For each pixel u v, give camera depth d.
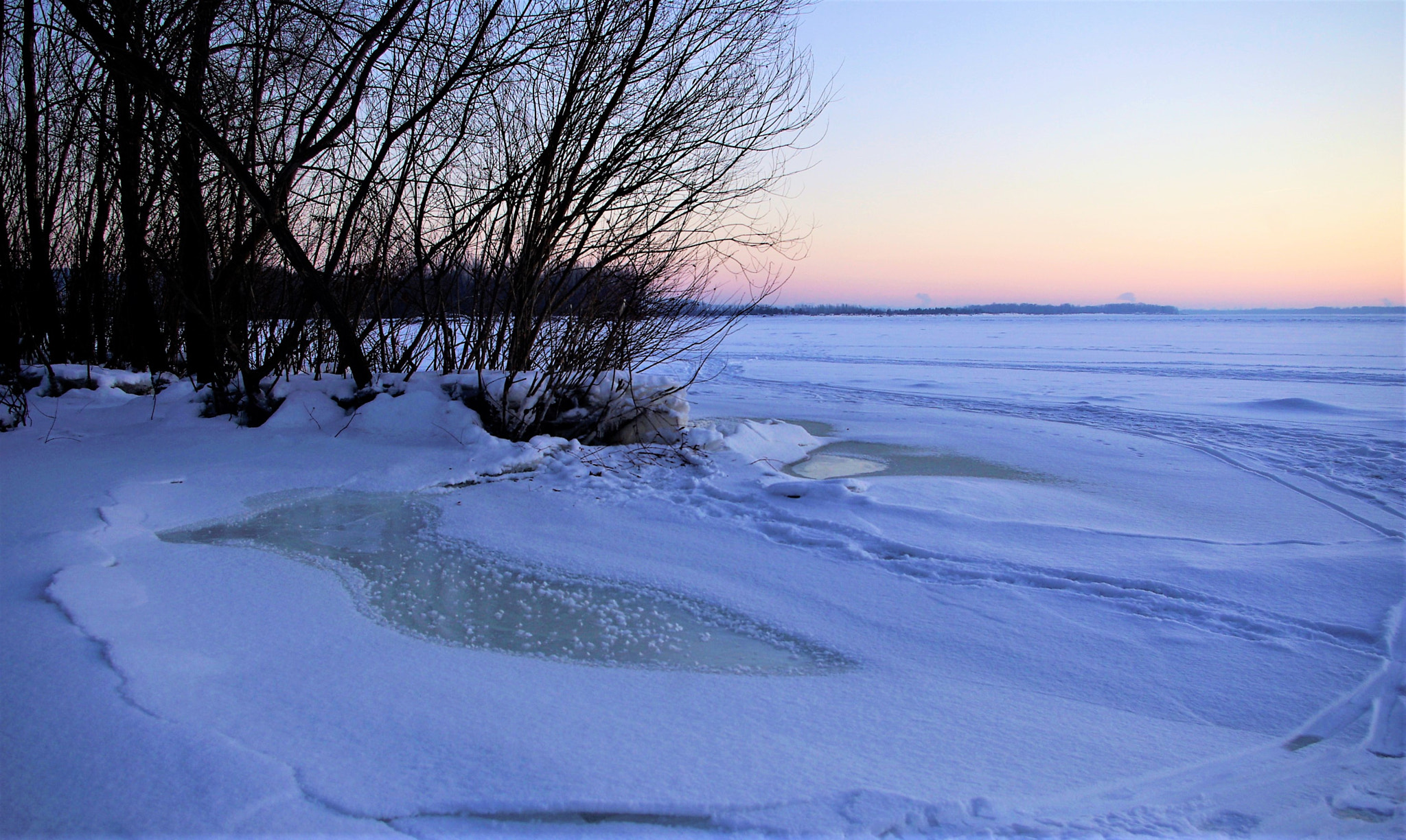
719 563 4.64
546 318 7.96
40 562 3.93
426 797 2.29
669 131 7.85
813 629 3.78
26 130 8.52
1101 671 3.39
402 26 7.30
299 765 2.40
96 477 5.77
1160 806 2.44
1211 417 11.69
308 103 7.78
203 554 4.44
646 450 7.55
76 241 9.37
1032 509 6.02
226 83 7.55
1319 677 3.35
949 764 2.64
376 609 3.82
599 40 7.60
